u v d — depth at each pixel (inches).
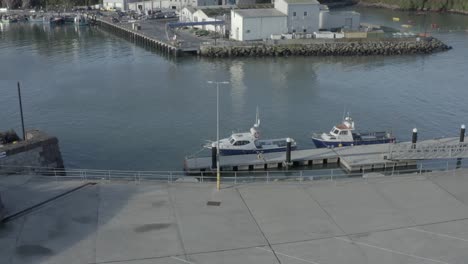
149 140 2298.2
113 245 1133.1
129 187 1398.9
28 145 1738.4
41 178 1448.1
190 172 1927.9
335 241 1159.6
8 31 5620.1
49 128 2463.1
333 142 2159.2
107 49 4534.9
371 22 5851.4
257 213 1274.6
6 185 1395.2
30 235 1163.3
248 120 2554.1
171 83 3287.4
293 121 2544.3
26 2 7185.0
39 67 3774.6
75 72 3614.7
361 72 3619.6
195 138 2319.1
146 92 3078.2
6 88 3171.8
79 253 1103.0
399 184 1440.7
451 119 2600.9
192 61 3996.1
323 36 4377.5
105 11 6786.4
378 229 1210.6
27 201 1306.6
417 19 6220.5
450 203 1336.1
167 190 1386.6
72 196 1342.3
